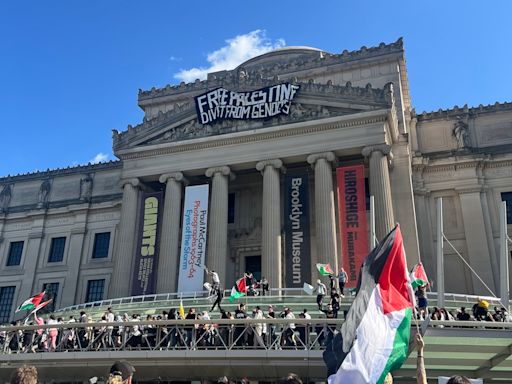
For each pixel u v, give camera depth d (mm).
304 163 45562
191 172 46844
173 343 23578
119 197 59000
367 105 42656
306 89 44938
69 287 57375
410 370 24359
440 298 25688
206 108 47031
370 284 10711
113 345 23625
